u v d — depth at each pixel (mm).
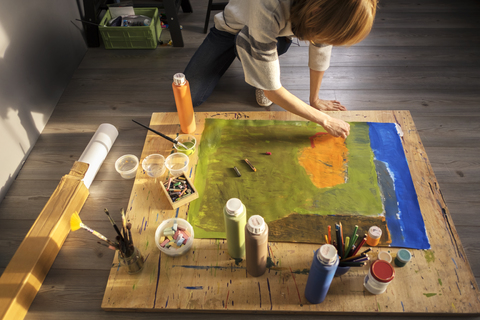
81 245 1618
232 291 1283
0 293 1357
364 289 1268
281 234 1404
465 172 1874
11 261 1438
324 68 1843
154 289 1297
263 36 1410
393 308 1221
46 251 1493
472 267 1524
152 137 1822
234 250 1312
